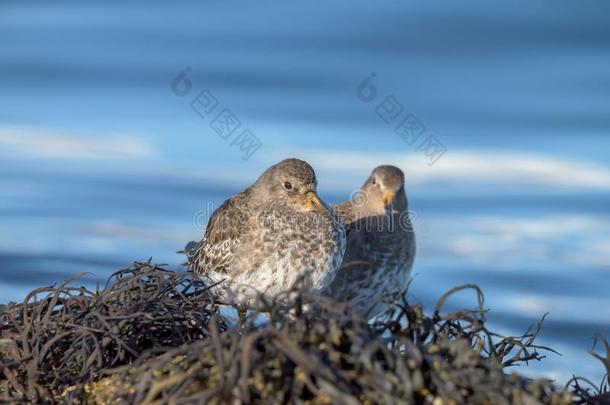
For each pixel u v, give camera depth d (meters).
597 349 14.16
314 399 6.93
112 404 7.67
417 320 7.84
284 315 7.82
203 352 7.36
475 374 7.14
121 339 8.60
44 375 8.30
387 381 6.93
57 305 9.33
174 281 9.29
